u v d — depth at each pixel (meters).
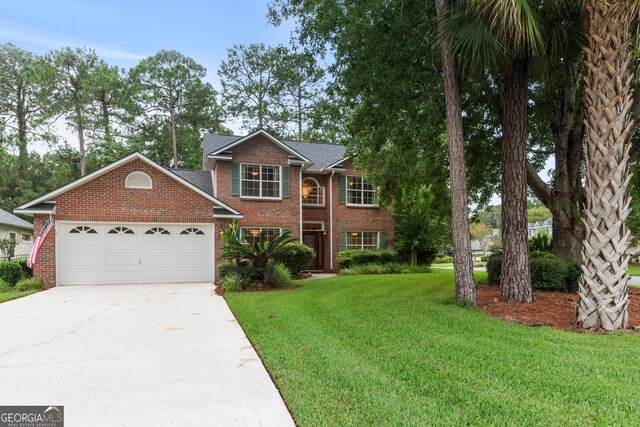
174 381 3.64
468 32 6.09
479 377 3.49
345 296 8.53
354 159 12.80
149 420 2.86
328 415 2.84
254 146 15.77
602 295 5.23
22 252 24.00
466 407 2.92
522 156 7.34
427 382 3.40
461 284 7.04
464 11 6.14
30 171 31.45
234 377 3.74
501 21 5.36
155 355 4.48
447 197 13.45
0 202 29.41
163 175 12.51
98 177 11.91
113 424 2.80
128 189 12.16
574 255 9.09
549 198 9.29
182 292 10.10
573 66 8.70
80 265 11.74
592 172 5.34
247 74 34.06
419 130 9.42
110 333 5.55
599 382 3.33
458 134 7.09
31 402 3.20
